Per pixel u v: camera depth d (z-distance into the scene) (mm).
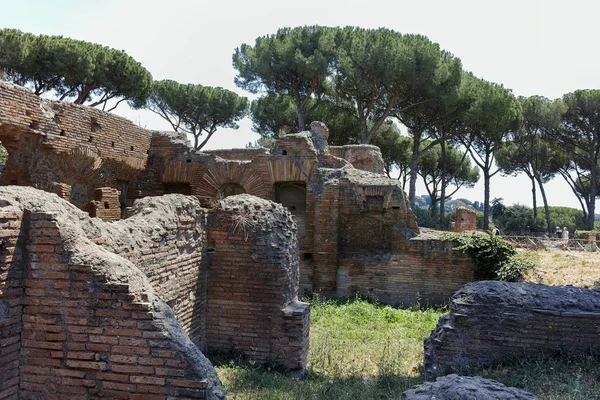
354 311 12688
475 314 7004
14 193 4277
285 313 7516
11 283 4070
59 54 22031
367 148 20000
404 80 23562
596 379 5926
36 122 12109
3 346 3990
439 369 7004
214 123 32875
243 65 27578
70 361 4102
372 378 7547
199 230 7574
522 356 6797
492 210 43219
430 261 14117
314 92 28406
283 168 15812
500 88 26547
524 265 13406
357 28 26297
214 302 7805
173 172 17344
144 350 4008
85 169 13961
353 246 14781
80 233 4406
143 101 27906
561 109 30172
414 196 27562
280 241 7805
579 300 6934
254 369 7156
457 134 29062
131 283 4148
